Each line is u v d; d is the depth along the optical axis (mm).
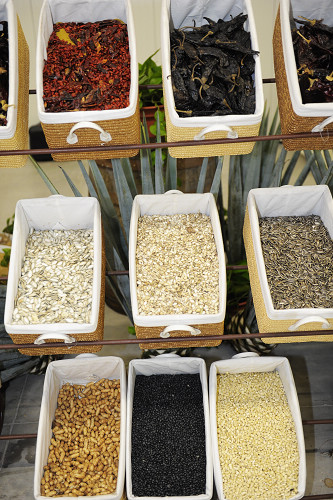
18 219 1684
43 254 1726
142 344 1621
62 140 1468
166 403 1843
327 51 1449
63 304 1601
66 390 1882
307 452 2018
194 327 1539
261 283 1522
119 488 1575
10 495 1939
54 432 1776
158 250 1704
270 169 2148
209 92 1423
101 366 1853
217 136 1457
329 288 1589
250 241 1654
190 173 2301
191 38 1508
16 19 1484
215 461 1642
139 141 1535
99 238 1644
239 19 1537
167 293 1602
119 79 1467
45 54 1522
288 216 1796
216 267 1665
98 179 1886
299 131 1458
